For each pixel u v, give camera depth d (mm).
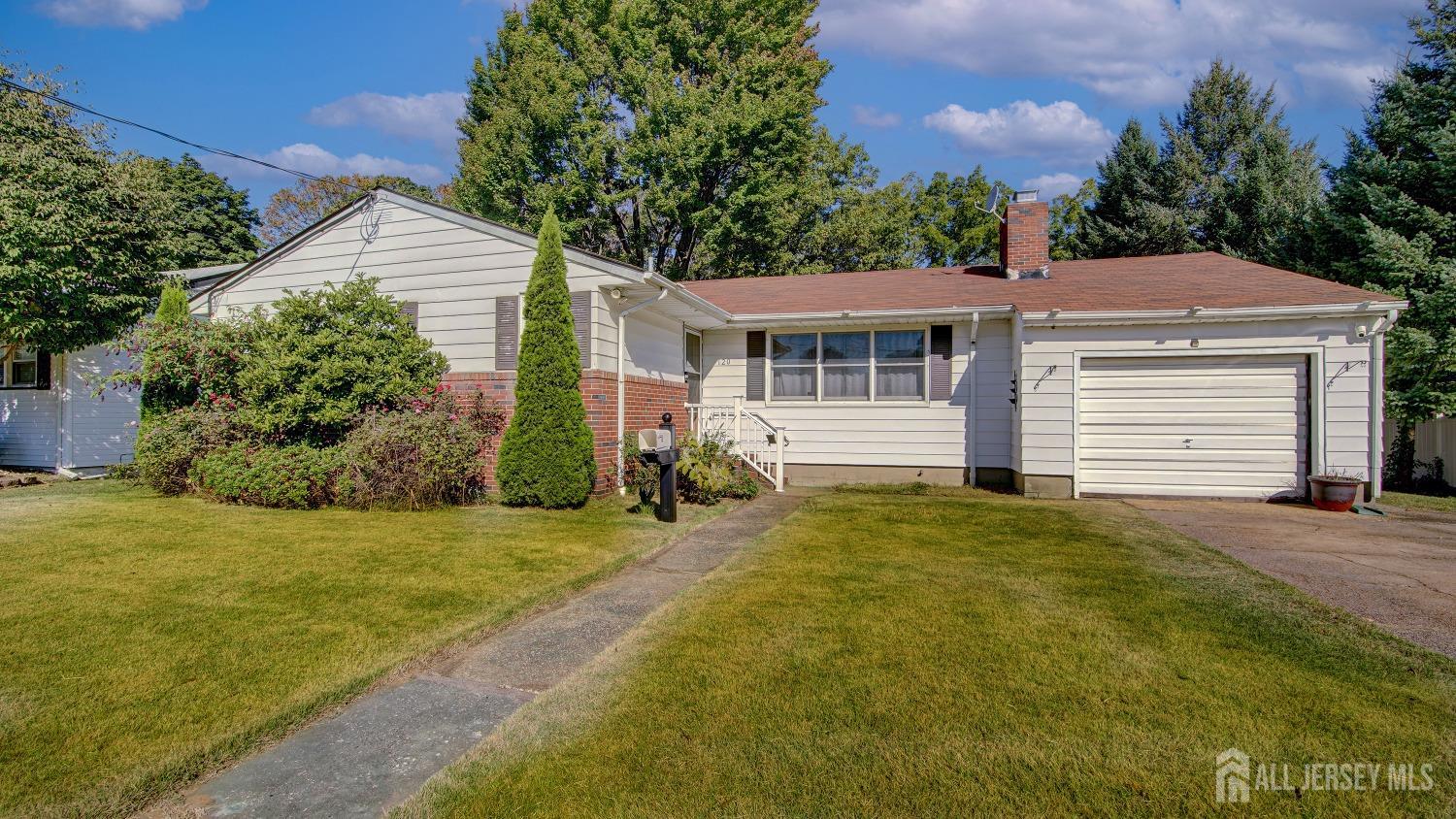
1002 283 12070
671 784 2504
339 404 8500
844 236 26125
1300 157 20625
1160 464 9500
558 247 8414
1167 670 3469
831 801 2395
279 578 5105
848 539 6762
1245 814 2305
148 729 2850
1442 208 12969
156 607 4387
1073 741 2773
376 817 2352
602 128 22656
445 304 9641
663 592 5078
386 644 3844
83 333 10453
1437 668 3500
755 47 24031
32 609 4316
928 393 11227
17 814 2271
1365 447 8734
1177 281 10914
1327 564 5711
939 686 3279
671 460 7559
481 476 8938
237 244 29891
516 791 2480
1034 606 4496
